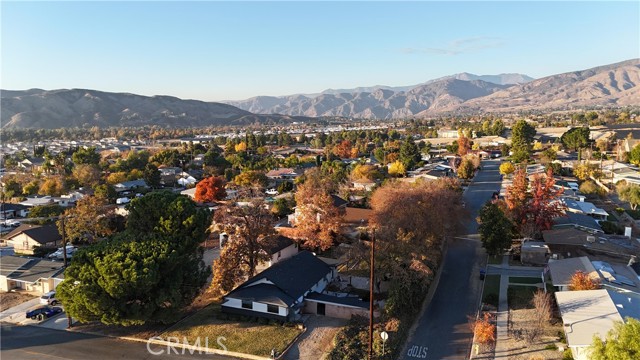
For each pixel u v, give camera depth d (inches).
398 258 1694.1
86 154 5462.6
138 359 1353.3
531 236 2241.6
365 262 1911.9
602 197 3353.8
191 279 1583.4
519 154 4918.8
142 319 1453.0
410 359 1344.7
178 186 4694.9
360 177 4052.7
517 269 2014.0
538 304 1464.1
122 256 1443.2
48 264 2055.9
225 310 1640.0
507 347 1371.8
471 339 1448.1
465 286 1860.2
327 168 4685.0
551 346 1343.5
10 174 5290.4
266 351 1379.2
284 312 1555.1
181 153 6373.0
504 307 1643.7
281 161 5693.9
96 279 1425.9
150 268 1421.0
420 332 1502.2
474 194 3599.9
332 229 2162.9
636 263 1849.2
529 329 1460.4
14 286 1987.0
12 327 1589.6
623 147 5305.1
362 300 1676.9
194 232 1790.1
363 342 1398.9
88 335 1518.2
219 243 2556.6
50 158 5816.9
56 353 1393.9
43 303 1769.2
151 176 4525.1
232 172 4931.1
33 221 3011.8
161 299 1456.7
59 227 2586.1
